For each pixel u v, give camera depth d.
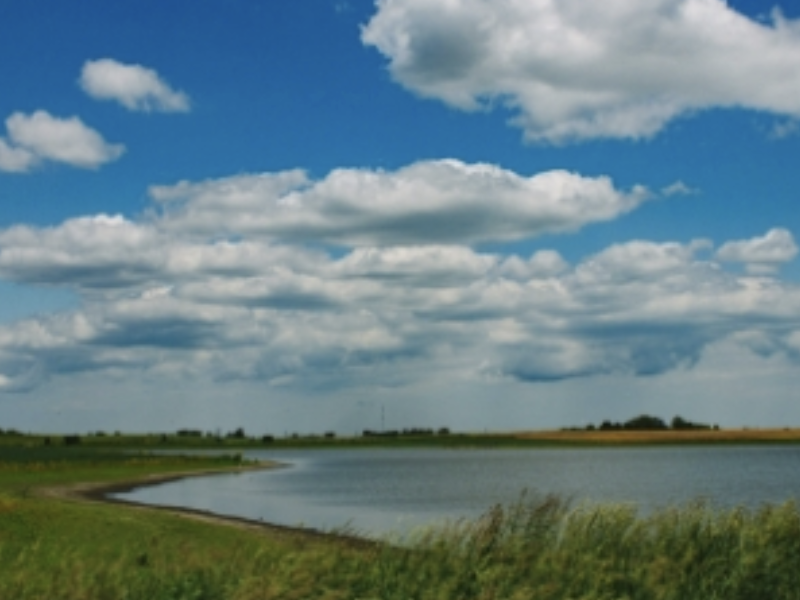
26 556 20.45
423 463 179.00
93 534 30.62
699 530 16.80
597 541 16.48
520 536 16.39
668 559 15.31
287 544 19.33
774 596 15.20
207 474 112.25
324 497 78.81
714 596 14.79
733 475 118.25
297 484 100.31
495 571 14.84
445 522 17.61
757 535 16.23
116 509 42.12
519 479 113.12
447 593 14.46
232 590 14.74
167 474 105.12
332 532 19.58
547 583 14.55
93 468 103.56
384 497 79.50
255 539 31.78
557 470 139.25
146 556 18.34
